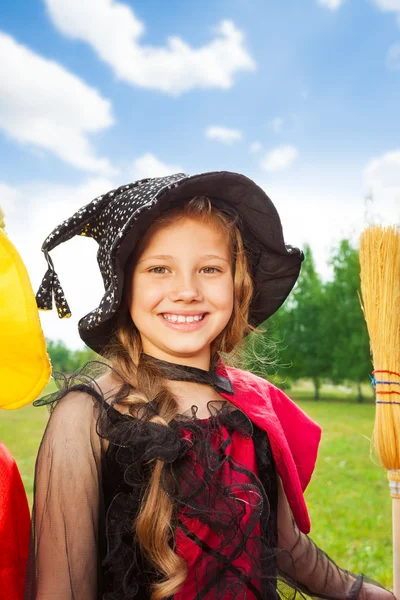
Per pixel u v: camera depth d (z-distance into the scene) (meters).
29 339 1.21
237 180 1.43
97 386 1.38
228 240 1.47
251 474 1.36
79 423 1.32
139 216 1.29
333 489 6.50
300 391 28.64
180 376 1.43
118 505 1.30
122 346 1.47
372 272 1.62
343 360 23.16
